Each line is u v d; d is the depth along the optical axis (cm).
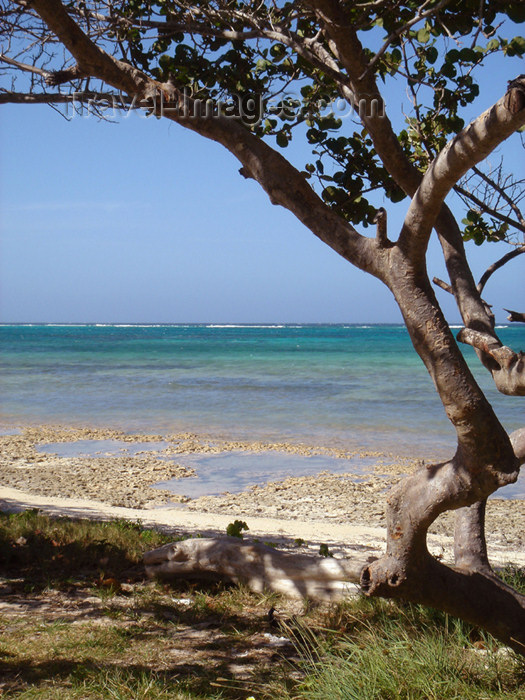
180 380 3541
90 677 382
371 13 480
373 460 1586
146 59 561
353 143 487
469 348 5956
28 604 514
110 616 492
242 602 539
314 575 546
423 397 2769
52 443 1812
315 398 2744
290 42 437
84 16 515
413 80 449
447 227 403
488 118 269
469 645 417
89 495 1228
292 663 420
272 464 1545
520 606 353
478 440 295
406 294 315
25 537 690
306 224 362
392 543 329
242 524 713
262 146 376
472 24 460
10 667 395
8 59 486
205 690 370
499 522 1066
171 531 880
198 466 1527
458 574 347
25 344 8512
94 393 2947
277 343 8962
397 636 431
